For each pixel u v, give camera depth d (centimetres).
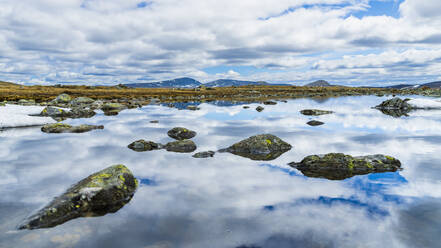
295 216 639
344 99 6781
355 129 2044
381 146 1445
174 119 2825
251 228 587
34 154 1317
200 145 1533
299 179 920
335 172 994
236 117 2969
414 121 2472
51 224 604
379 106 4225
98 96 7688
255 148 1354
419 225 586
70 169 1067
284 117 2922
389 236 543
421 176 934
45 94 8619
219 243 530
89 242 533
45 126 2056
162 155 1295
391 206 688
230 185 866
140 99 6950
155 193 799
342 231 566
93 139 1720
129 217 644
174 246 520
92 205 693
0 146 1502
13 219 630
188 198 761
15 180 929
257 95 9138
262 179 923
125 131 2048
